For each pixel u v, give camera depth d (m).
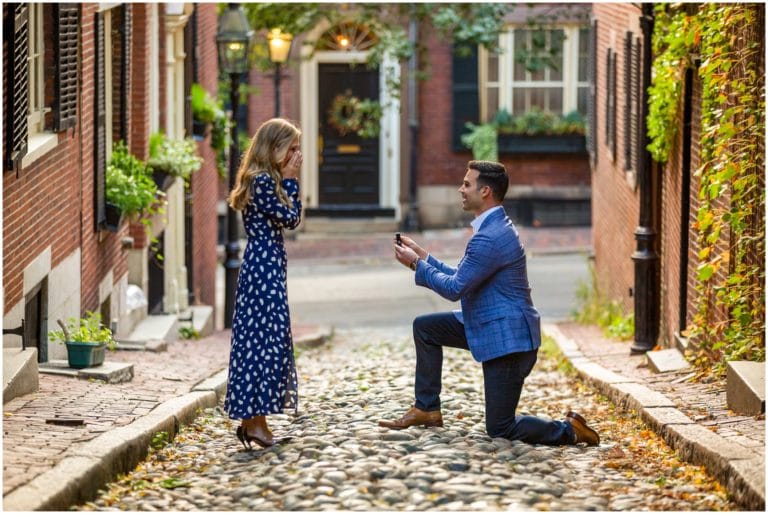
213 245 20.81
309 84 27.69
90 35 11.19
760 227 8.48
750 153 8.53
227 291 16.97
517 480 6.14
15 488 5.34
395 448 6.91
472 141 27.69
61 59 9.77
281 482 6.18
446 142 28.16
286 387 7.09
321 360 14.12
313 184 27.95
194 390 9.23
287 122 7.00
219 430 8.07
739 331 8.55
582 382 11.09
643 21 11.91
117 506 5.73
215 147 19.86
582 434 7.38
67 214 10.20
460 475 6.21
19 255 8.42
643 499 5.86
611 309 16.72
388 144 27.75
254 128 27.67
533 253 25.42
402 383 10.59
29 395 7.92
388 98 27.59
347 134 27.88
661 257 13.26
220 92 25.00
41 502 5.19
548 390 10.94
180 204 16.81
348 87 27.75
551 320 18.80
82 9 10.73
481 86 27.92
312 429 7.76
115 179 12.12
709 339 9.67
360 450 6.86
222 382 9.78
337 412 8.66
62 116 9.85
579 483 6.25
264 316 7.00
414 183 27.88
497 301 7.18
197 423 8.22
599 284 19.39
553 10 27.28
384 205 27.97
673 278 12.11
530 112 27.62
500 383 7.25
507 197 28.05
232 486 6.20
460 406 8.99
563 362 12.85
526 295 7.27
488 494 5.84
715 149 9.00
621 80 16.53
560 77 27.91
